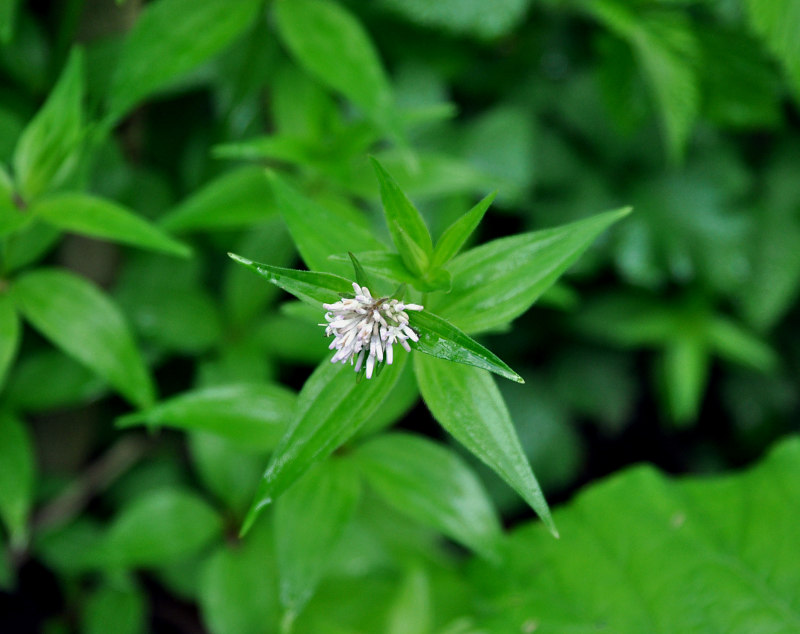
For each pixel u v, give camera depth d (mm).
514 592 632
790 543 625
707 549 629
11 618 720
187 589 700
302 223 560
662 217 816
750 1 688
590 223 554
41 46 674
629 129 764
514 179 749
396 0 713
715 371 931
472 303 557
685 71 707
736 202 833
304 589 582
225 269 717
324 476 592
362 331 537
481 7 715
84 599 715
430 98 745
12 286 604
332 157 636
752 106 742
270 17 661
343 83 618
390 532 650
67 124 597
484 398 548
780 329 907
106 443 741
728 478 649
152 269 688
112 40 660
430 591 642
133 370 604
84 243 686
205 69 695
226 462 653
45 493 707
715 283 812
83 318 603
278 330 670
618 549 635
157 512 644
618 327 828
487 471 827
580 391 873
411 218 546
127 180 686
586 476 927
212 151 623
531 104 816
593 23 809
